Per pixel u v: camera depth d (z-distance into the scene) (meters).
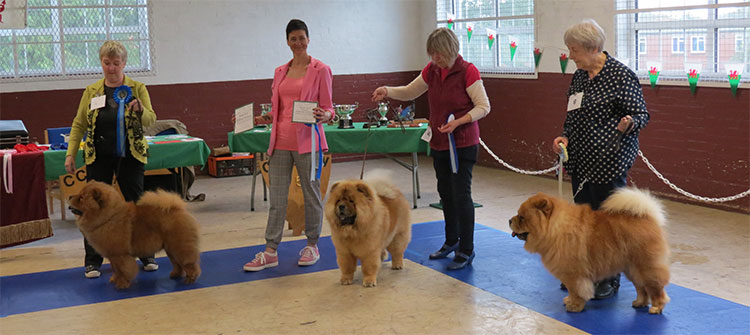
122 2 8.12
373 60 9.65
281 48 9.09
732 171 5.94
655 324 3.41
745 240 5.02
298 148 4.41
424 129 6.32
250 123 4.38
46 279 4.46
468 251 4.47
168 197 4.18
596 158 3.65
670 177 6.50
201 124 8.70
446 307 3.73
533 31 7.98
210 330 3.49
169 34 8.40
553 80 7.72
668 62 6.50
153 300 3.98
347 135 6.16
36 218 5.18
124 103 4.36
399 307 3.75
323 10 9.24
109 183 4.46
